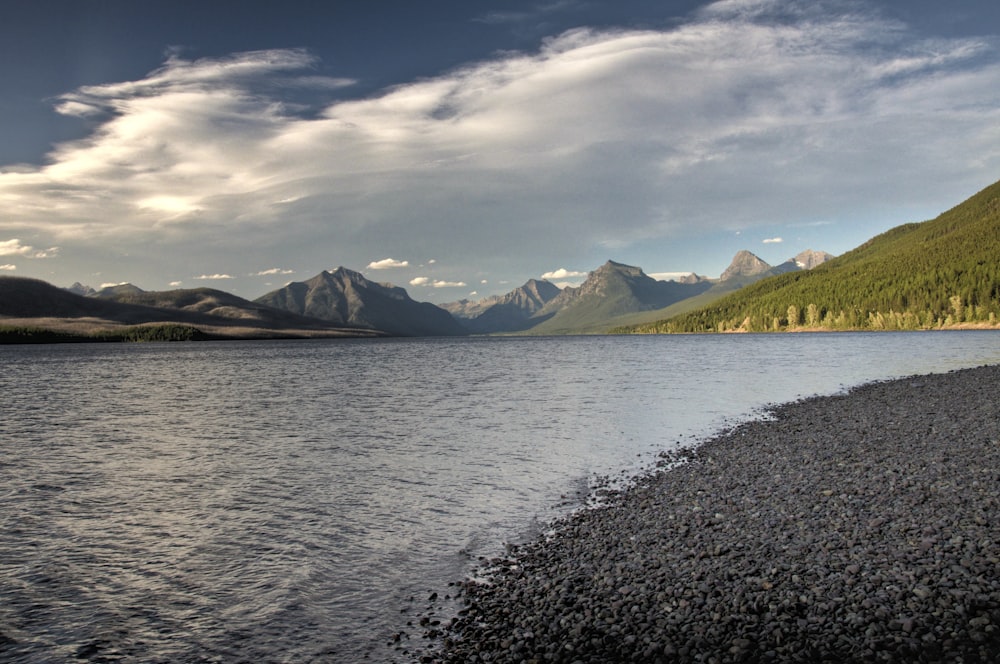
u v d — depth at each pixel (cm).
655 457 2472
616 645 941
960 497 1532
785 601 1022
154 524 1742
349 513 1816
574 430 3216
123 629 1121
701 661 873
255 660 1007
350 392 5669
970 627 890
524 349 18262
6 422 3925
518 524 1664
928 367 6350
